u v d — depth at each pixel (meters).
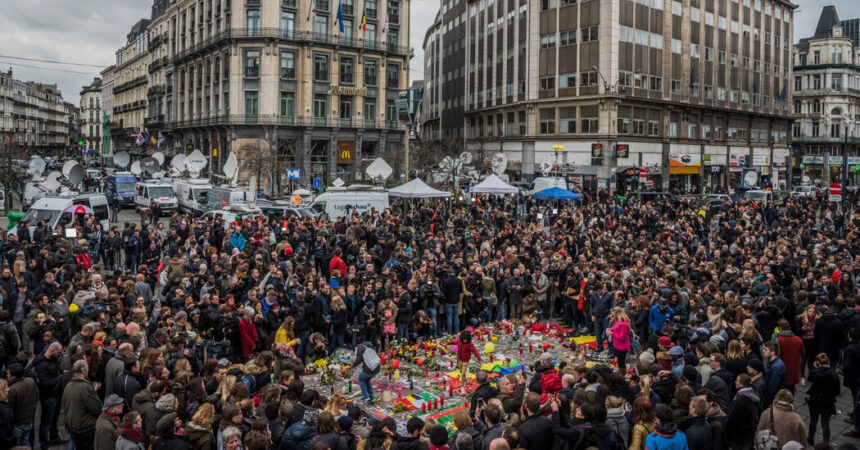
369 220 24.31
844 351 11.55
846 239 23.03
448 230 25.14
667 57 55.16
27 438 8.62
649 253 19.81
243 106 59.38
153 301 14.62
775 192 49.75
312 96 60.16
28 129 150.25
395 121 66.00
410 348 14.03
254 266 17.02
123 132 102.25
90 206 25.52
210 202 34.41
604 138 50.69
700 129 59.19
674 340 11.69
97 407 8.42
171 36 75.69
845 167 36.06
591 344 15.02
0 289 12.70
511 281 16.92
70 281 13.88
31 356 10.91
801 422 7.86
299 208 27.61
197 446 7.35
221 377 9.12
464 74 70.62
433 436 7.13
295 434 7.44
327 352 13.98
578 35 52.72
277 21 58.31
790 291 15.11
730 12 62.78
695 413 7.46
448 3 75.69
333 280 15.42
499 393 9.02
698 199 41.44
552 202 39.72
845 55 87.56
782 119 71.25
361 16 62.62
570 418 7.58
